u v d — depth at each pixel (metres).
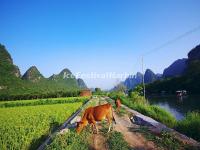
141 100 38.59
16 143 13.06
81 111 29.59
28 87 147.00
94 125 16.19
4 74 154.62
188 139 12.35
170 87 124.56
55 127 19.42
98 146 12.27
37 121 22.33
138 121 20.50
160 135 14.09
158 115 22.22
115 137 13.30
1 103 61.59
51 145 11.20
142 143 12.55
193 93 110.06
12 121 23.45
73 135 13.34
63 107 41.88
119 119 21.81
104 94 125.25
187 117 16.61
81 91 102.06
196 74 116.81
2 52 186.00
